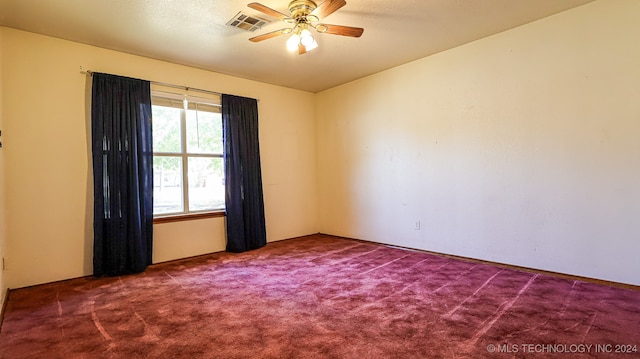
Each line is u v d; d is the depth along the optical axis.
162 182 3.92
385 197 4.58
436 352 1.81
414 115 4.18
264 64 4.09
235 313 2.38
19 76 2.99
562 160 3.02
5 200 2.90
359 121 4.88
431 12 2.91
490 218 3.52
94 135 3.29
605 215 2.79
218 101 4.38
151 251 3.66
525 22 3.16
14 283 2.94
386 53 3.86
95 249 3.27
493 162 3.47
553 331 2.01
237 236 4.32
